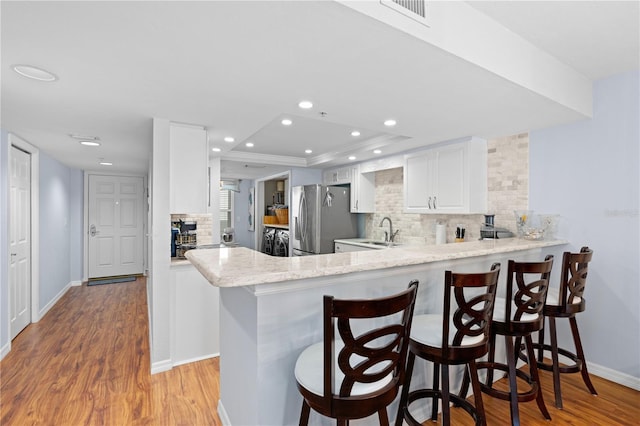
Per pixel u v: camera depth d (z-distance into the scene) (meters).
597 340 2.62
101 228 6.10
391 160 4.51
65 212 5.26
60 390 2.36
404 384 1.68
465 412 2.10
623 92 2.45
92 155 4.30
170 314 2.73
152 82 1.90
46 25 1.32
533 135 3.01
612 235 2.52
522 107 2.34
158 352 2.65
